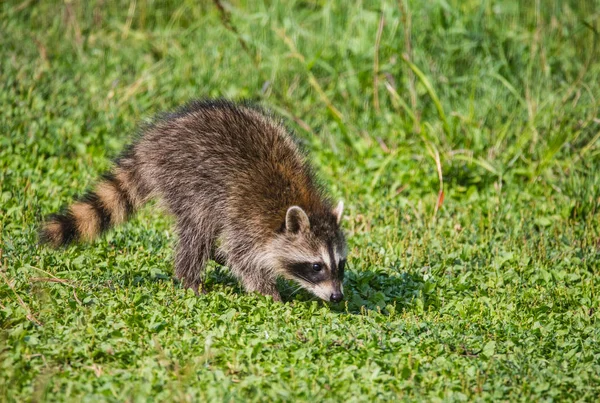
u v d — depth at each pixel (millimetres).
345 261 10406
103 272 10055
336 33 17141
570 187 13562
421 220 12508
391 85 15617
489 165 13828
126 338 8398
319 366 8188
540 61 16609
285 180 10492
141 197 10664
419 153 14531
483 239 12125
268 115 11242
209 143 10406
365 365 8219
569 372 8367
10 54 15992
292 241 10219
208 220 10359
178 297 9609
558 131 14406
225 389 7473
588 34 17891
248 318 9195
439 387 7934
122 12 18875
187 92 15508
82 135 13930
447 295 10359
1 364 7590
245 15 17156
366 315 9633
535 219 12836
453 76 16234
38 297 8984
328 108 14711
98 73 16062
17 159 12789
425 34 16672
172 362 7984
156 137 10609
